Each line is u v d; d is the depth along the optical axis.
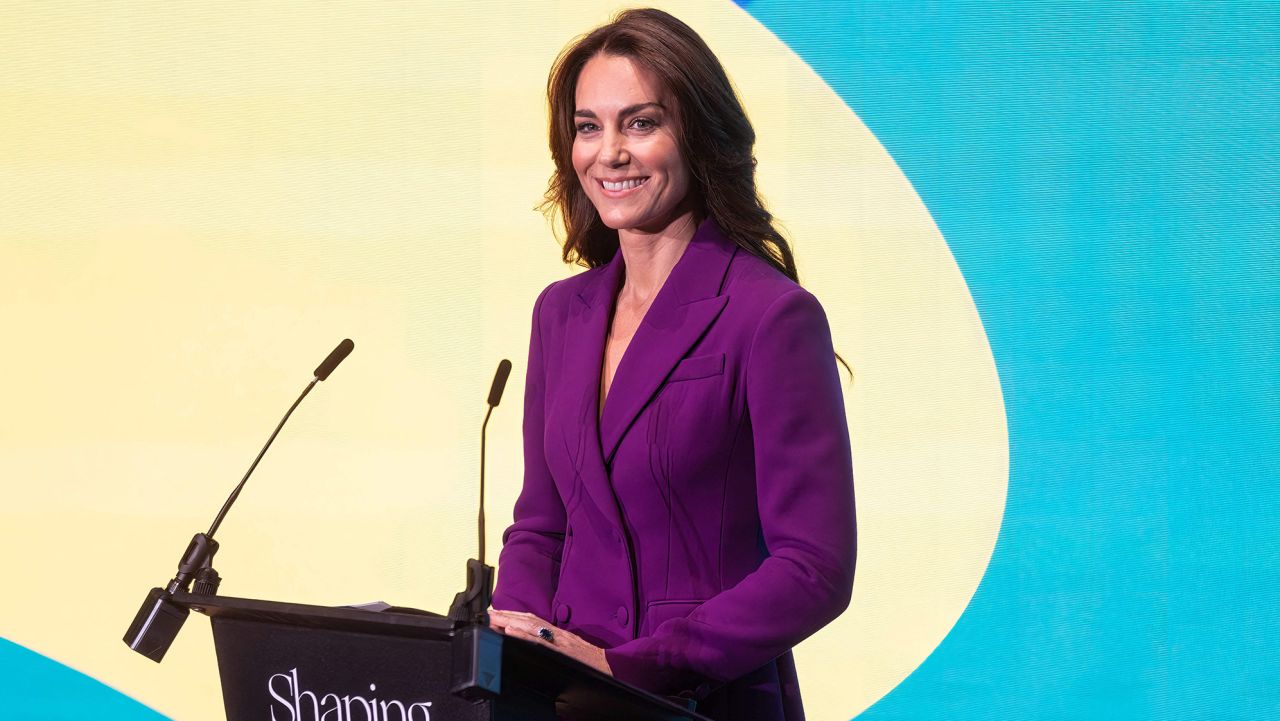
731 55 10.79
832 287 10.73
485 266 10.95
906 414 10.69
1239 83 10.49
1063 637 10.55
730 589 5.09
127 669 10.92
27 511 10.99
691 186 5.59
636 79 5.39
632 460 5.26
